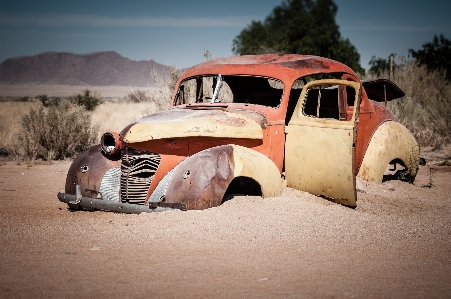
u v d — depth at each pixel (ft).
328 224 20.45
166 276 15.34
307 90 24.89
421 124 54.65
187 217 20.02
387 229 20.58
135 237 18.71
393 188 28.55
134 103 127.03
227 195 22.36
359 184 27.22
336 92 28.53
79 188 23.04
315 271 15.87
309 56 27.55
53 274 15.58
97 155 23.61
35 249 17.93
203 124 22.39
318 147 23.24
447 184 32.73
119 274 15.53
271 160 23.58
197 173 20.72
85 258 16.92
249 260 16.67
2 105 105.60
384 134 28.91
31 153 47.19
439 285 14.90
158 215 20.53
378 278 15.39
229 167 20.99
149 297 13.88
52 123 47.85
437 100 63.82
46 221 21.84
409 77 70.74
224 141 22.89
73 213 23.77
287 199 22.38
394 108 54.75
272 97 29.45
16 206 26.12
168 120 22.52
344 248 18.11
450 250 18.31
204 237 18.56
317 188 23.38
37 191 31.09
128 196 21.94
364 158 28.30
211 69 26.66
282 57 27.20
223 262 16.48
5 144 51.90
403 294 14.20
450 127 53.11
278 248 17.81
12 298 13.85
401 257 17.40
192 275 15.43
